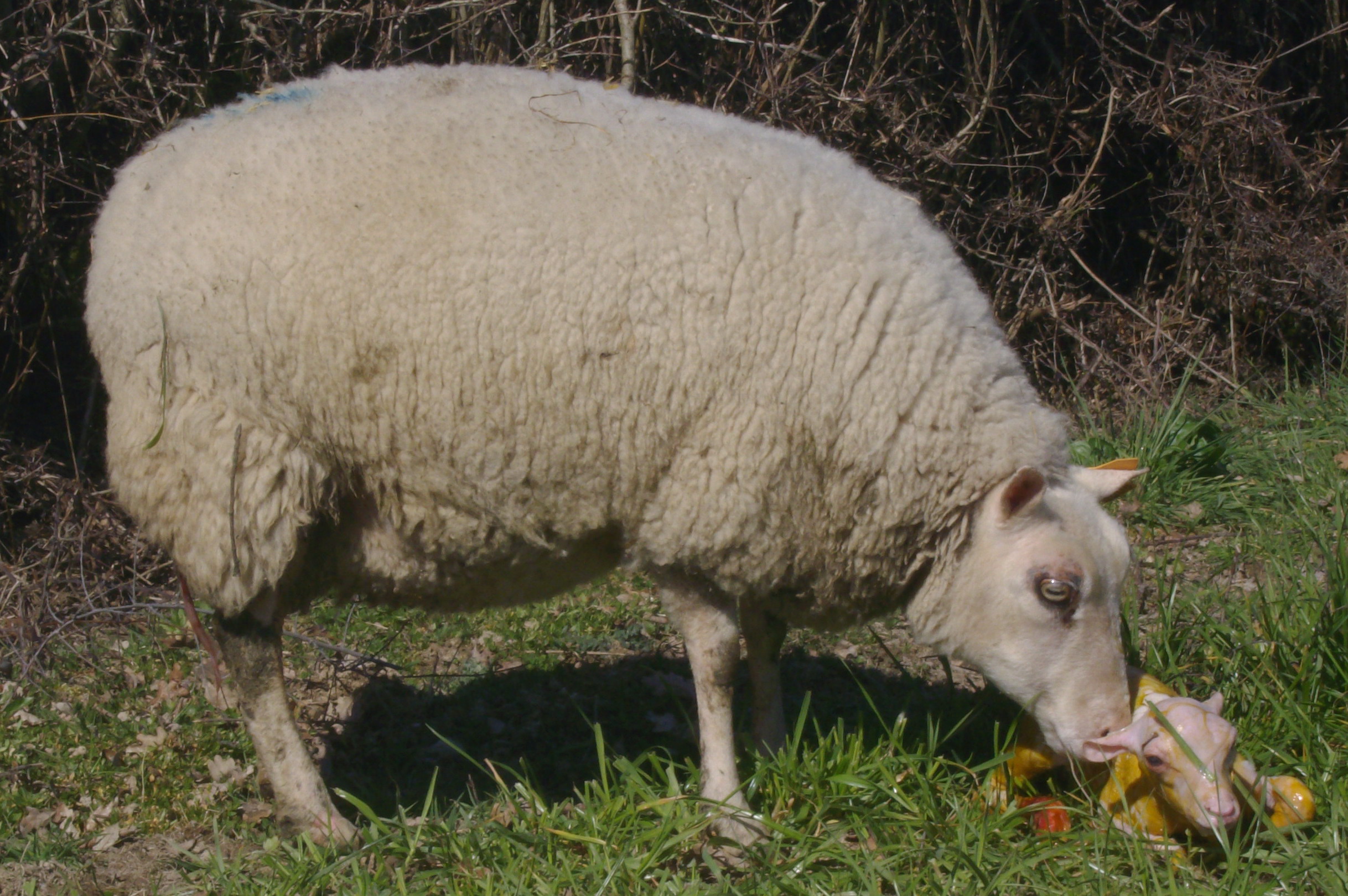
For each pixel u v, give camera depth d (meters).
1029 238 7.74
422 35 6.41
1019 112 8.16
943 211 7.37
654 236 3.05
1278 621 3.91
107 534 5.34
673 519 3.16
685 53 7.32
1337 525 4.98
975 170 8.06
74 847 3.31
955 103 7.93
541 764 3.88
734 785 3.30
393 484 3.19
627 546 3.30
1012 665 3.25
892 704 4.13
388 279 3.01
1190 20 8.23
